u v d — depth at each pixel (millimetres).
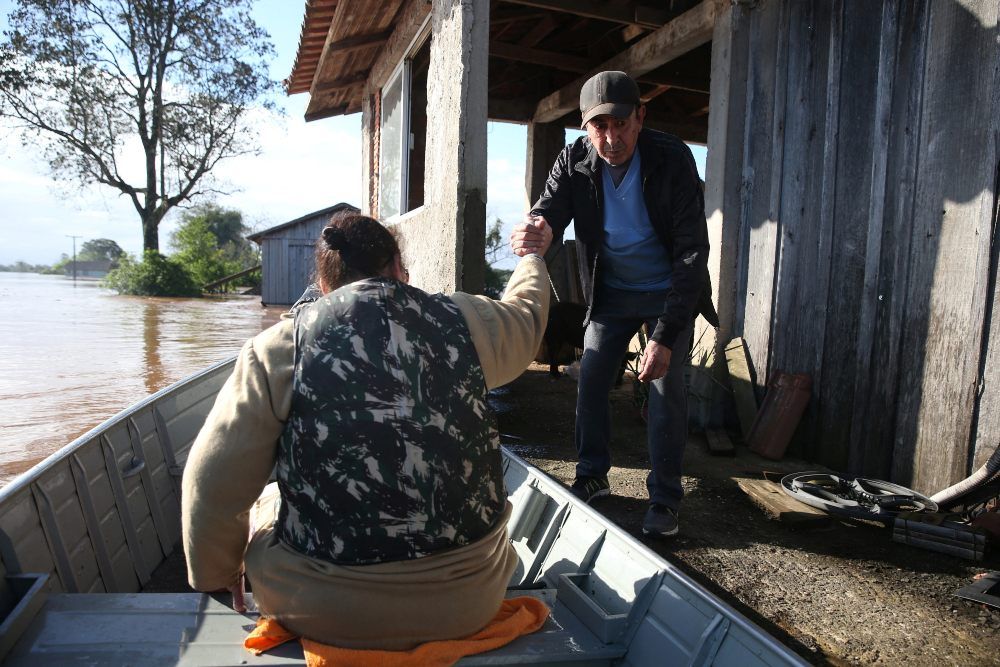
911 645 2244
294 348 1433
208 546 1465
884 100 3732
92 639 1521
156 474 2766
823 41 4141
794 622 2373
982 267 3176
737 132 4781
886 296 3723
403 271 1673
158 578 2578
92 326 13250
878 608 2482
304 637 1463
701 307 3006
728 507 3473
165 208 29125
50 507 1963
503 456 3016
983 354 3184
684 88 8164
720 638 1524
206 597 1734
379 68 8047
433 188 5191
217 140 28625
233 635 1560
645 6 6289
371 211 9117
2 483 3775
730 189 4809
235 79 28312
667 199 2777
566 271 8492
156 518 2693
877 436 3775
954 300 3324
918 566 2844
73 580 2029
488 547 1520
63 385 6793
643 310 3094
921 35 3514
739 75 4754
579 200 3008
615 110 2533
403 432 1384
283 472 1424
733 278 4871
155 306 20906
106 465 2361
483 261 4512
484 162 4461
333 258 1571
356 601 1385
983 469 3021
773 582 2662
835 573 2756
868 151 3842
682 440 3035
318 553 1401
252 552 1537
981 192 3188
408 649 1442
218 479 1388
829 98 4094
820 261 4172
